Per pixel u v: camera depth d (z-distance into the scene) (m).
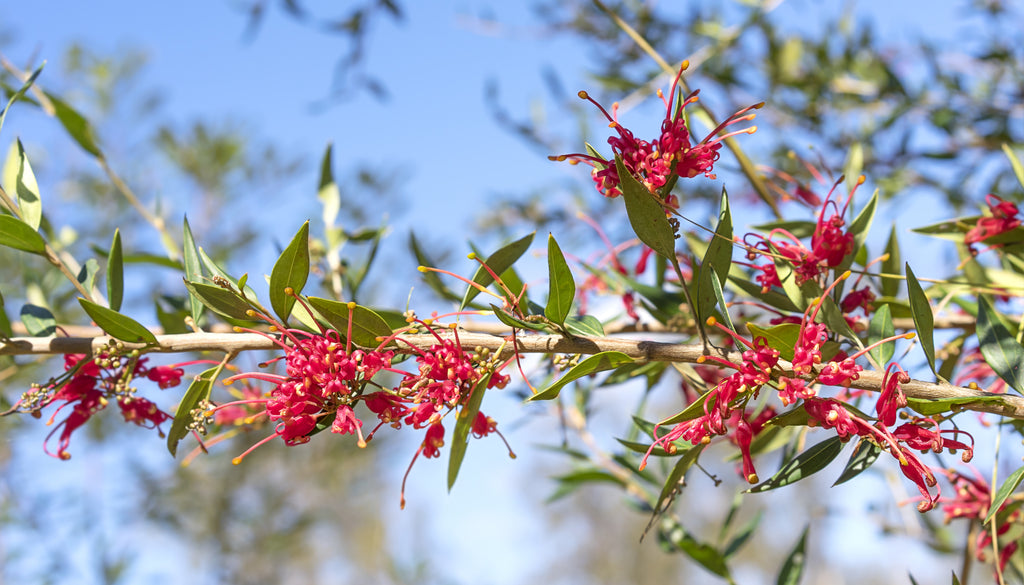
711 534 3.64
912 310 0.51
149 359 0.57
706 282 0.52
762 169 0.64
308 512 1.95
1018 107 0.92
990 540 0.61
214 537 1.81
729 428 0.59
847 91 0.97
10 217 0.55
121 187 0.67
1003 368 0.53
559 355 0.53
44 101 0.66
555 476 0.70
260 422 0.61
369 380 0.51
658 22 1.04
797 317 0.55
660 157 0.52
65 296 0.68
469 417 0.50
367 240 0.67
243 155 1.96
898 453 0.49
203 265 0.56
